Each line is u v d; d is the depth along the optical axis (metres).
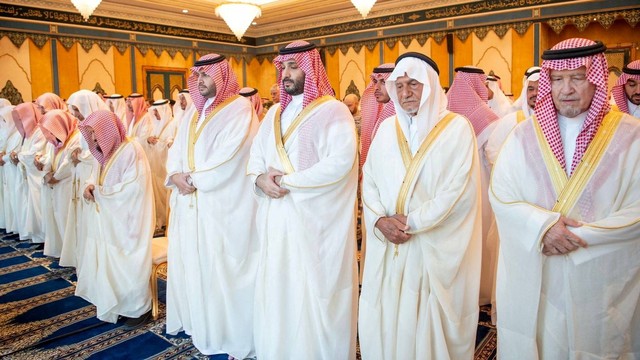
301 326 2.13
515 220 1.55
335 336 2.16
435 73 1.84
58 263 4.17
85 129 2.82
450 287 1.83
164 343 2.68
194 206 2.54
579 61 1.45
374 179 1.96
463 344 1.86
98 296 2.88
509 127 2.76
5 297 3.40
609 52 7.85
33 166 4.59
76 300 3.33
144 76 9.31
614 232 1.40
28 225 4.68
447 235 1.81
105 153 2.84
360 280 3.39
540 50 7.49
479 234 1.89
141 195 2.89
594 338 1.49
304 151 2.14
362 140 3.33
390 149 1.89
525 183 1.58
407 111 1.85
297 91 2.20
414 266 1.82
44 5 8.05
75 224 3.87
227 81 2.58
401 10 8.75
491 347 2.53
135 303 2.88
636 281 1.46
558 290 1.53
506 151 1.65
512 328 1.61
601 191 1.47
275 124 2.24
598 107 1.47
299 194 2.09
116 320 2.94
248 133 2.54
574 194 1.49
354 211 2.22
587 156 1.49
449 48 8.26
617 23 7.76
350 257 2.21
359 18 9.30
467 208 1.82
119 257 2.86
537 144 1.58
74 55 8.45
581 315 1.49
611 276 1.46
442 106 1.89
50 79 8.23
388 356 1.87
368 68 9.34
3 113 5.07
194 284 2.54
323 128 2.14
